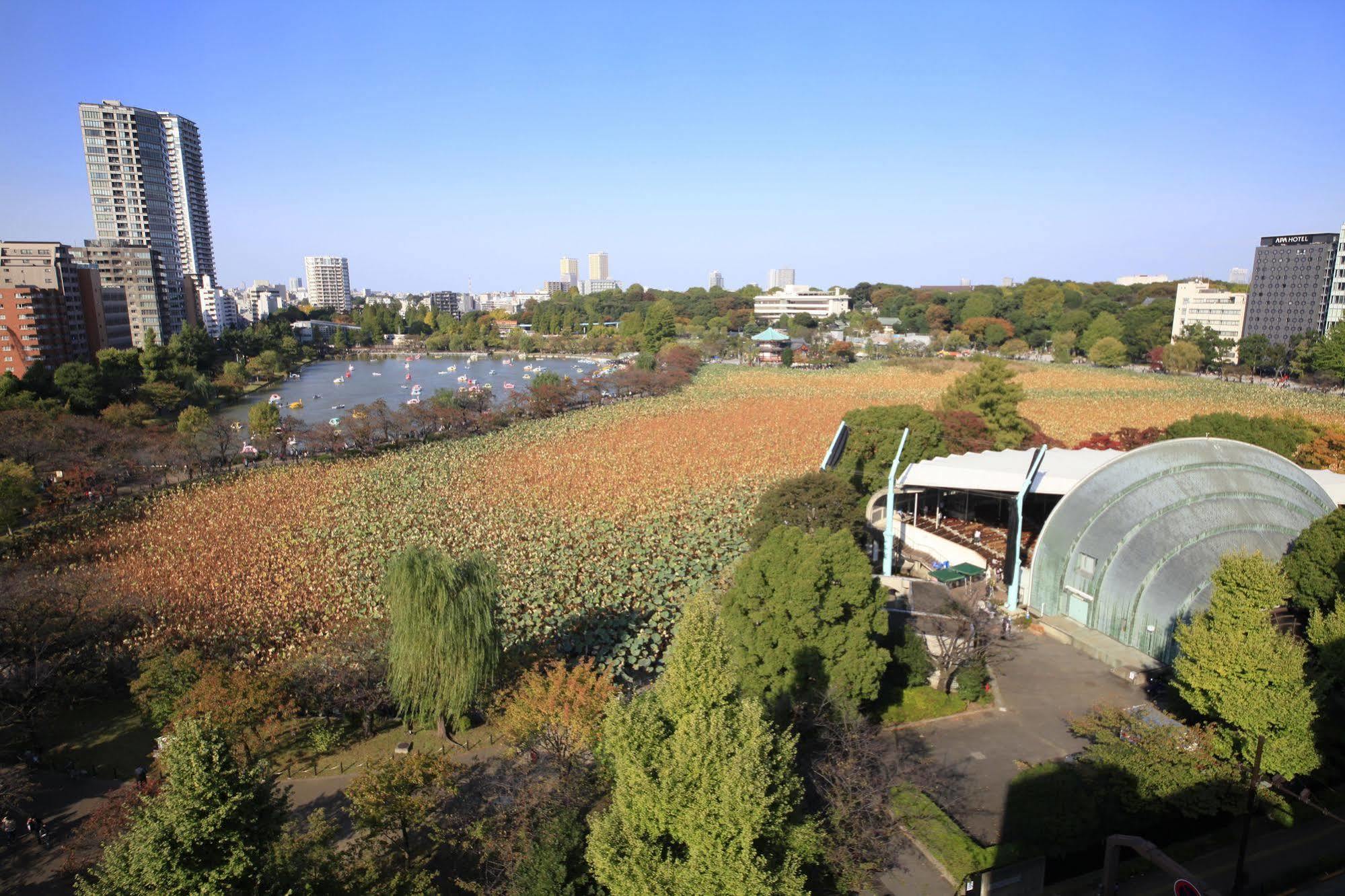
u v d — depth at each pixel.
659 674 50.03
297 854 26.22
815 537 43.28
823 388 193.38
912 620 50.72
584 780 33.47
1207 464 52.50
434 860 33.44
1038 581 57.41
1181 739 35.28
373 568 71.50
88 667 50.88
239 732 40.59
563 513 88.31
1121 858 32.44
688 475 106.38
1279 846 32.75
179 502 97.31
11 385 132.25
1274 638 34.78
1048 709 44.56
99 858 33.12
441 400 149.88
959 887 29.62
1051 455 74.00
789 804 26.06
